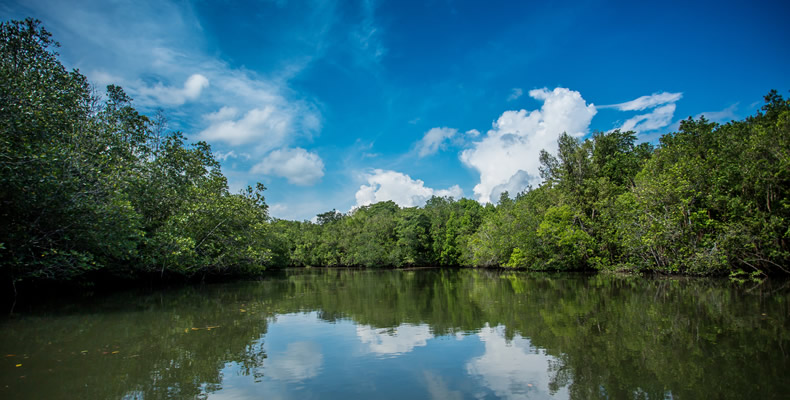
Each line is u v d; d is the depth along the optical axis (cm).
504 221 4603
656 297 1577
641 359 726
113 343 880
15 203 1257
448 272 4541
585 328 1006
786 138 2217
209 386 607
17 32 1450
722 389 571
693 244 2561
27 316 1240
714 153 2736
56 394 566
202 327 1071
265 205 3052
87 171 1461
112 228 1491
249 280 3119
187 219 2270
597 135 4447
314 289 2270
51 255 1410
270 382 624
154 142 2214
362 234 6862
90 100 1775
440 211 7050
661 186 2700
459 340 903
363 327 1070
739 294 1611
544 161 4291
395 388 594
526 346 838
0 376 648
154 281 2559
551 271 3828
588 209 3828
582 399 541
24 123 1280
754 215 2352
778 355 730
